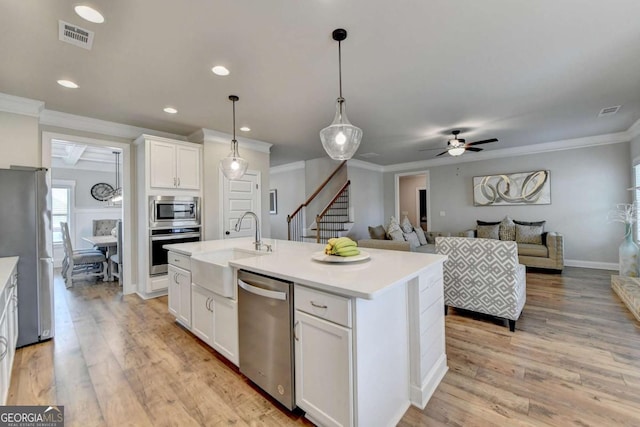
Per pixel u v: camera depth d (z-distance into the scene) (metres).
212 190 4.52
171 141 4.13
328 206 6.45
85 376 2.08
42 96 3.07
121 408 1.74
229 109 3.55
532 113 3.83
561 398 1.78
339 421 1.42
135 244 4.27
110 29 1.97
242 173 3.21
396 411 1.66
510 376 2.02
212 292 2.30
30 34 2.01
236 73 2.64
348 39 2.15
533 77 2.81
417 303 1.76
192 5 1.76
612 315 3.04
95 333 2.82
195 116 3.80
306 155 6.67
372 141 5.29
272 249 2.71
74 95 3.06
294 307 1.62
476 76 2.77
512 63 2.54
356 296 1.29
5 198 2.48
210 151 4.50
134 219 4.27
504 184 6.09
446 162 6.96
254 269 1.83
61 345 2.57
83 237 6.57
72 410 1.73
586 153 5.24
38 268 2.62
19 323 2.52
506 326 2.85
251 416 1.67
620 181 4.95
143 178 3.99
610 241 5.08
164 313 3.38
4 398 1.70
